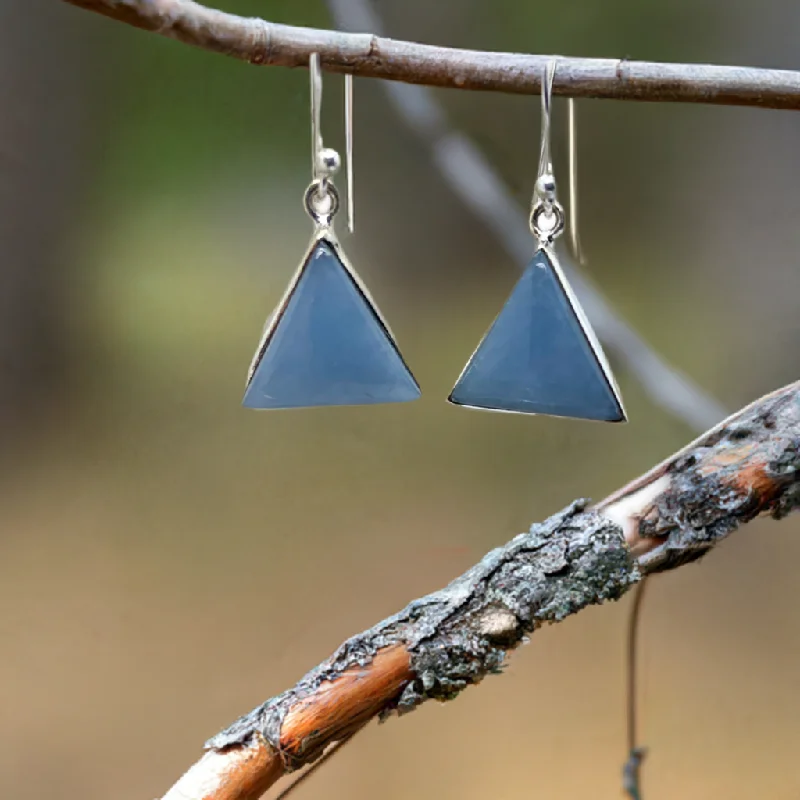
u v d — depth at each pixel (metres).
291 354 0.50
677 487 0.50
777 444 0.49
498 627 0.49
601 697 0.55
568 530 0.50
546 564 0.49
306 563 0.56
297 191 0.56
